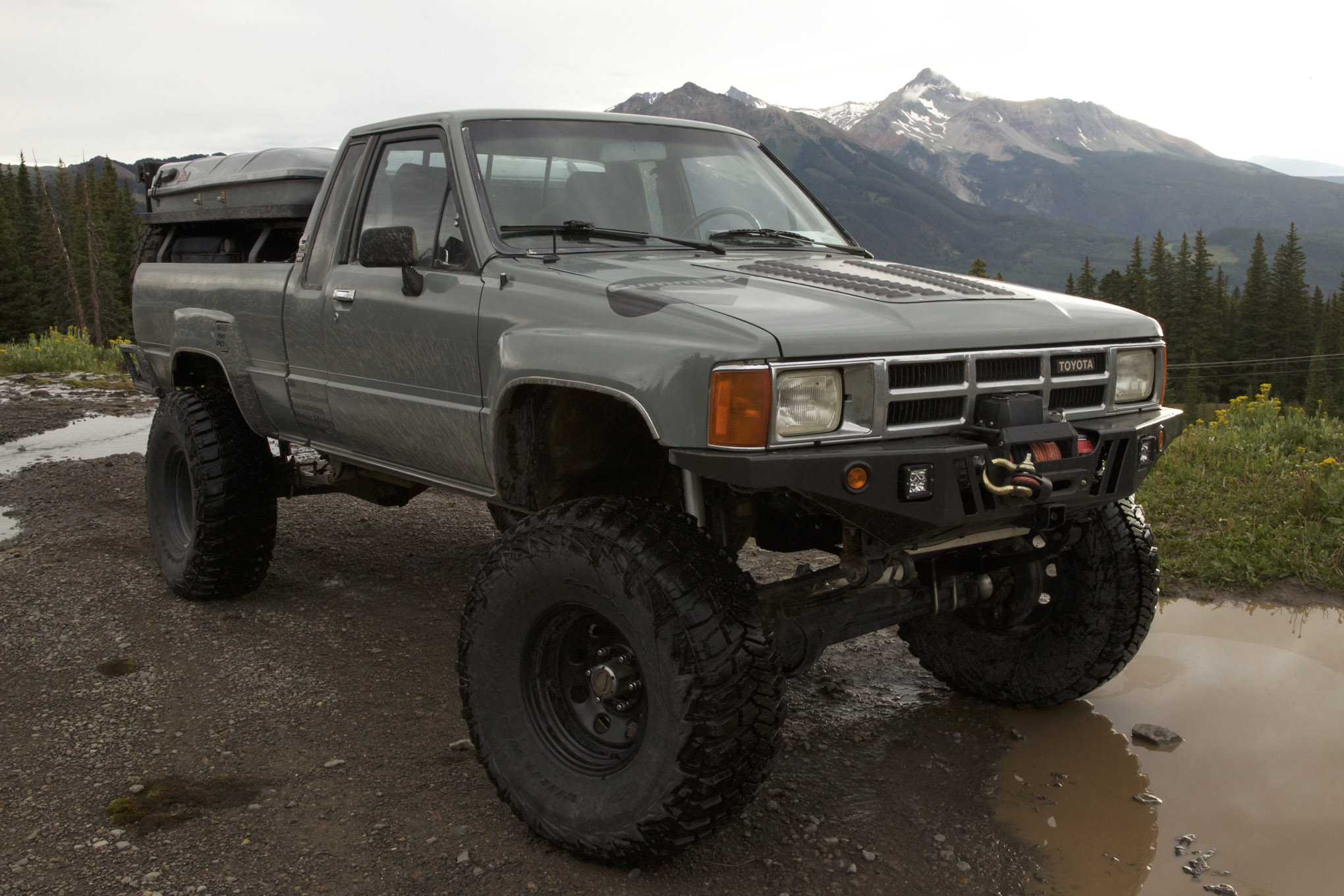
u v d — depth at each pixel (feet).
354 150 12.36
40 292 287.48
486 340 9.56
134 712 11.24
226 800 9.36
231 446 14.29
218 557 14.35
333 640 13.65
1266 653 12.89
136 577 16.21
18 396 38.09
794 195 13.08
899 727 11.18
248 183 14.67
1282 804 9.30
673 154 12.17
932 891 8.03
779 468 7.26
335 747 10.53
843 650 13.58
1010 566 11.02
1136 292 454.81
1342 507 16.71
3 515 20.40
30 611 14.53
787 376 7.43
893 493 7.62
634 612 7.72
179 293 15.57
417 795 9.57
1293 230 410.11
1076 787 9.71
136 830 8.77
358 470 13.76
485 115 11.19
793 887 8.09
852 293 8.75
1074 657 10.88
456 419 10.06
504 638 8.78
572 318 8.77
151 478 15.72
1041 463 8.23
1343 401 305.53
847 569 8.82
